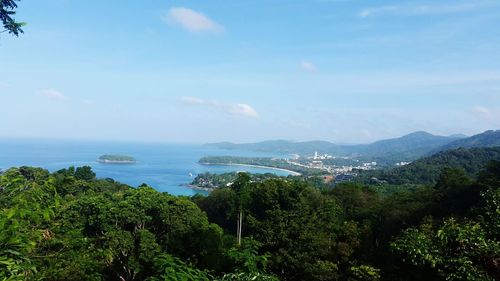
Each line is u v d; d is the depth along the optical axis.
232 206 36.69
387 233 30.58
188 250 24.19
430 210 30.31
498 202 5.58
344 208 40.75
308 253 26.86
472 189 28.77
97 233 23.17
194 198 53.00
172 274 4.37
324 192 46.97
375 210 34.78
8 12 5.20
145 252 21.86
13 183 4.46
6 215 3.95
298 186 34.44
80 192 35.78
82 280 11.99
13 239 3.93
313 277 25.08
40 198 4.49
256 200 35.22
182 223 24.86
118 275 23.09
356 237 27.73
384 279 17.41
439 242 5.47
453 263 5.11
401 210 32.03
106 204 23.45
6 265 3.88
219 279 5.01
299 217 30.47
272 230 29.45
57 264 8.57
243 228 36.47
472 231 5.19
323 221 31.05
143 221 24.06
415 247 5.38
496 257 5.05
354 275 19.98
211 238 23.41
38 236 4.57
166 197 26.56
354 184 45.59
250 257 5.43
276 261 27.03
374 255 24.73
